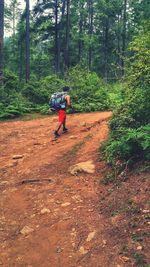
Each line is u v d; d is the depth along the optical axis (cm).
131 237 554
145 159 734
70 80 2191
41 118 1689
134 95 819
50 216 670
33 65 5312
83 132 1166
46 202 723
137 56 810
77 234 600
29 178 862
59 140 1131
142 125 796
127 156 767
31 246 600
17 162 992
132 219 590
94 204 675
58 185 789
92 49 5459
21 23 4734
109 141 880
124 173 729
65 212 672
